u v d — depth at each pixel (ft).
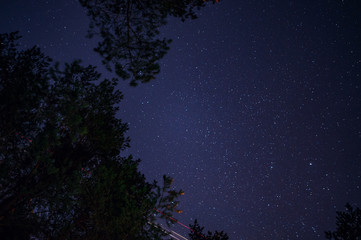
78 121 12.39
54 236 14.53
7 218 11.70
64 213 15.64
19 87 10.39
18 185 12.47
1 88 10.61
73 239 15.30
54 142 12.03
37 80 11.13
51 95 11.71
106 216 15.03
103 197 14.85
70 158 14.17
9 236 11.68
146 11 13.05
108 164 17.71
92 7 12.39
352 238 24.72
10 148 12.64
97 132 14.82
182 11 13.23
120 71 12.65
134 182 19.48
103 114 15.61
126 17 12.92
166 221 15.38
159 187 15.88
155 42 13.28
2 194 11.87
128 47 12.94
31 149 12.58
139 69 12.98
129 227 14.70
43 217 13.97
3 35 11.30
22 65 11.60
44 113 11.71
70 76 11.53
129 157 17.72
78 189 13.70
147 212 15.52
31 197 12.55
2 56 10.93
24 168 13.06
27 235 12.75
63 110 11.68
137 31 13.12
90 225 16.19
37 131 12.57
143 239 14.87
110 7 12.68
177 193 15.85
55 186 12.64
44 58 12.37
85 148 15.05
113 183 16.01
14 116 10.52
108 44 12.54
